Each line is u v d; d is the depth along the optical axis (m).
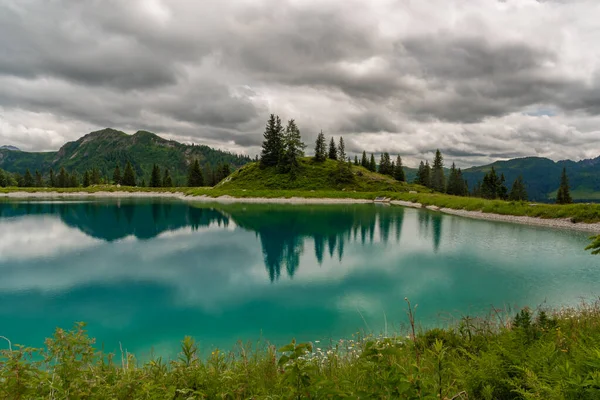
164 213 51.47
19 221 41.25
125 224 40.16
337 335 11.88
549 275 18.66
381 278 18.97
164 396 3.29
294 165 102.00
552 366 3.49
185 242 29.80
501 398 3.67
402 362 4.35
